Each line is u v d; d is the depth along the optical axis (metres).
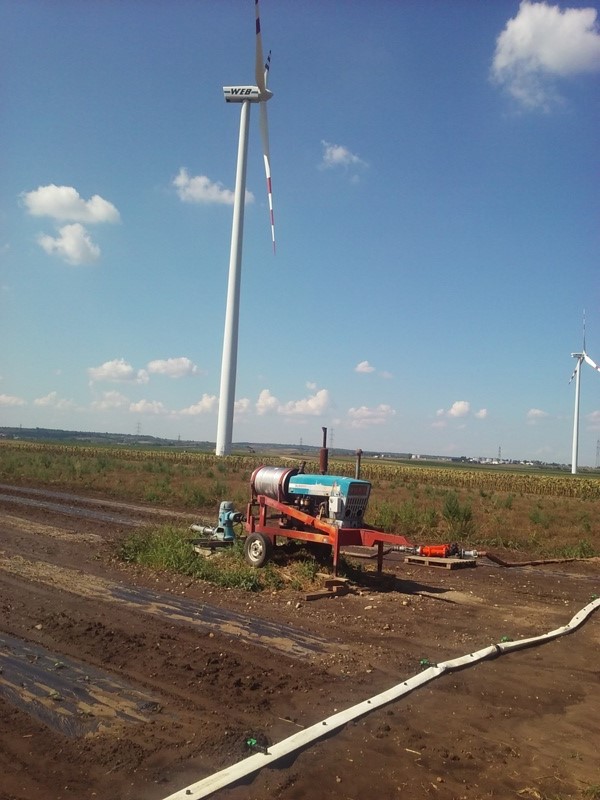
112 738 5.05
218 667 6.70
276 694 6.09
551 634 8.70
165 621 8.30
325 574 11.37
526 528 21.47
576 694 6.57
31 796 4.22
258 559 11.85
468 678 6.84
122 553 12.41
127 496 26.06
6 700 5.68
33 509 19.92
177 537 12.98
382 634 8.38
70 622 7.95
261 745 4.97
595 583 13.33
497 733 5.51
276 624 8.52
